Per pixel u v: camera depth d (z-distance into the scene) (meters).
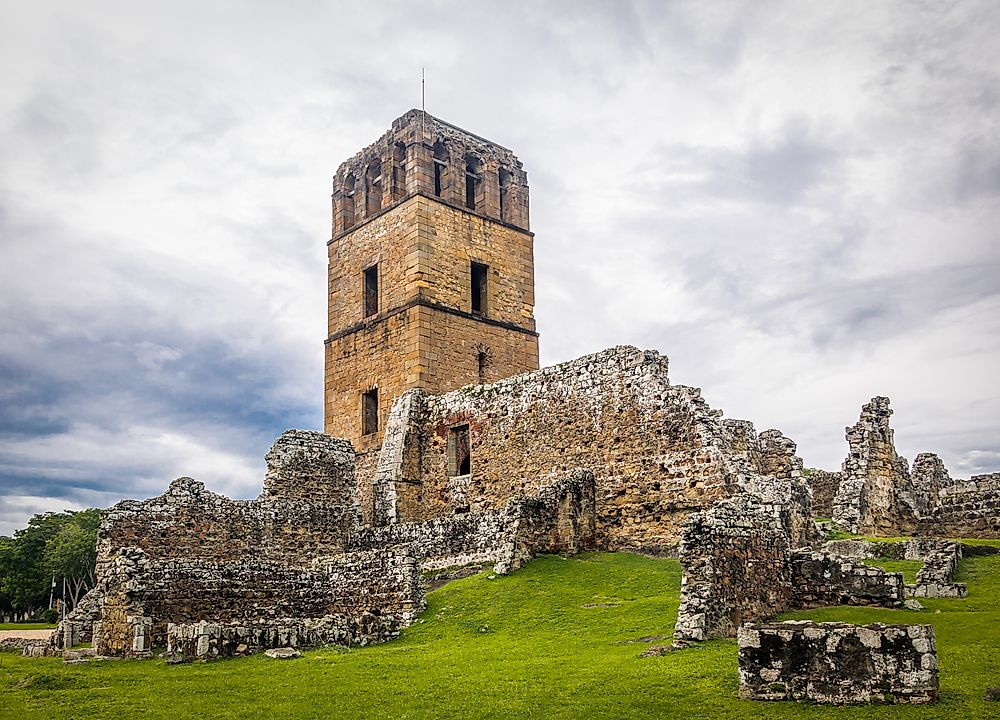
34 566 72.88
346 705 15.03
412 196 44.09
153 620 23.36
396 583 24.75
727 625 18.00
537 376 35.88
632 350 32.84
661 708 13.56
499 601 24.12
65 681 17.78
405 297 43.59
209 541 29.27
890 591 19.52
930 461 40.47
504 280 46.72
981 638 15.91
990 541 28.28
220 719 14.46
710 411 30.73
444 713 14.22
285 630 21.61
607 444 32.69
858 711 12.62
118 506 27.56
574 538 30.48
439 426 39.59
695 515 18.61
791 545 24.78
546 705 14.19
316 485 33.81
